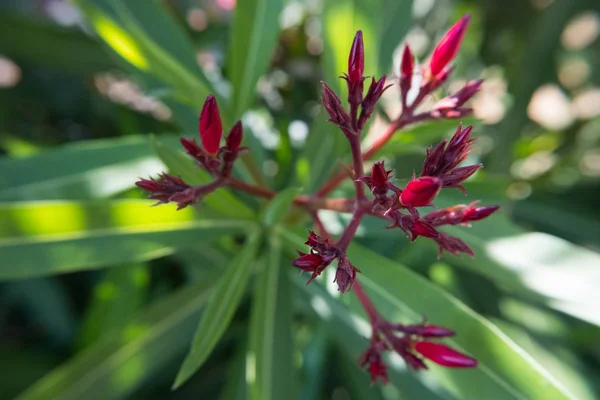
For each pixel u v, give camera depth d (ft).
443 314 0.64
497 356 0.62
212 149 0.54
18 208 0.63
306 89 1.27
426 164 0.48
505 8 1.49
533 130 1.62
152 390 1.06
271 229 0.71
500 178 0.84
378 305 0.66
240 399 0.89
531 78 1.41
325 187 0.66
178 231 0.68
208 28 1.30
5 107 1.26
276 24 0.78
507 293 1.19
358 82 0.52
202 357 0.60
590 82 1.72
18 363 1.03
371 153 0.63
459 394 0.63
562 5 1.36
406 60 0.60
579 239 1.33
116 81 1.40
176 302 0.85
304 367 1.00
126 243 0.67
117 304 0.99
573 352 1.19
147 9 0.85
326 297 0.83
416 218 0.48
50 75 1.29
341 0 0.73
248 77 0.77
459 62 1.58
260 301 0.71
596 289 0.65
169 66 0.68
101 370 0.81
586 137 1.49
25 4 1.36
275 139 1.14
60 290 1.13
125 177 0.77
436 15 1.44
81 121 1.35
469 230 0.75
